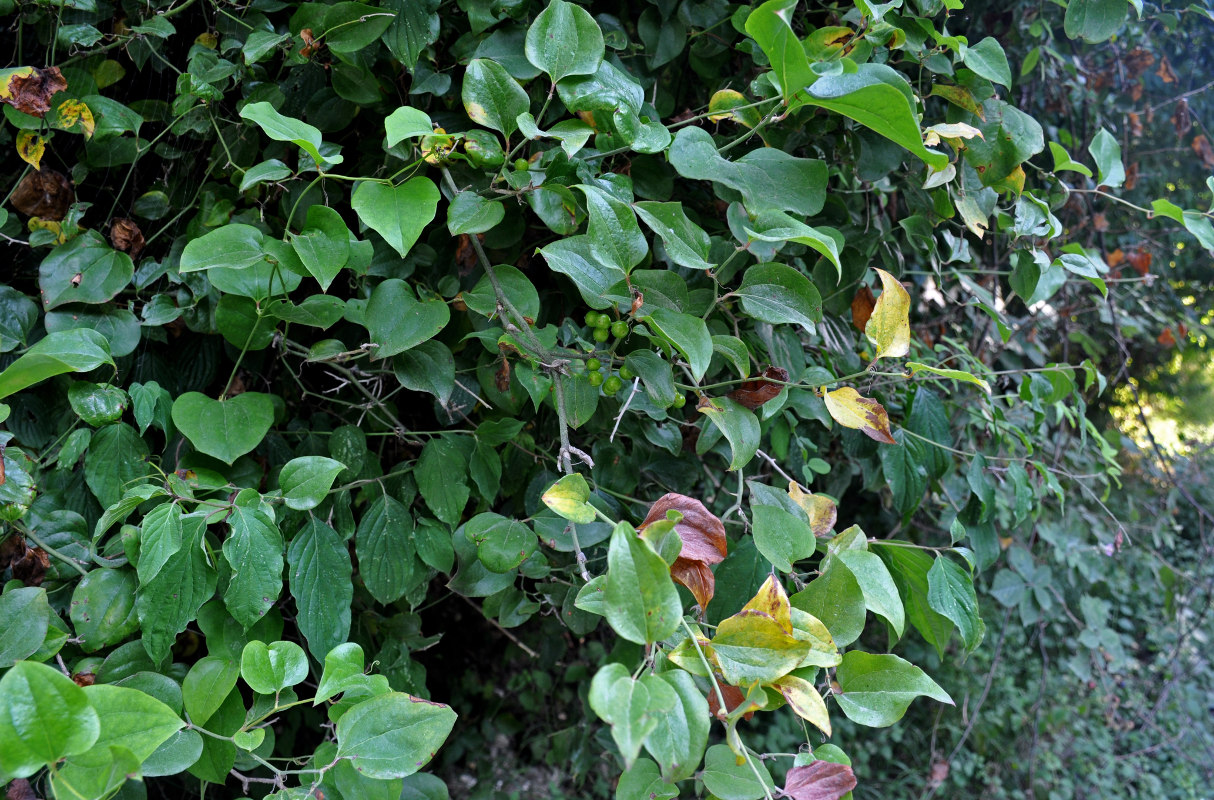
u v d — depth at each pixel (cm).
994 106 143
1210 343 394
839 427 176
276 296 121
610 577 70
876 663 89
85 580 105
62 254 124
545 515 120
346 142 149
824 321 163
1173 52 278
